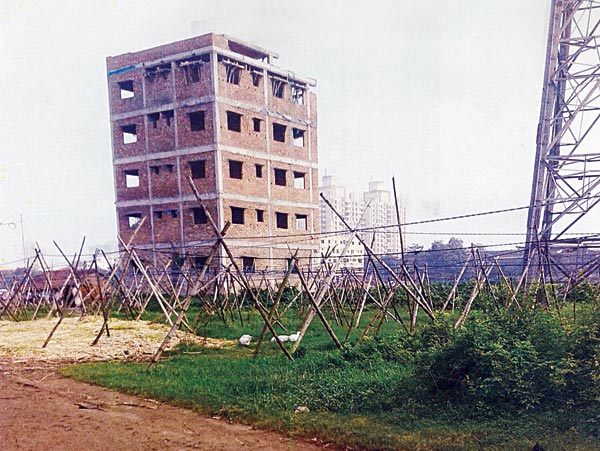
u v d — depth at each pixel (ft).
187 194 101.09
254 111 106.73
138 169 107.24
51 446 20.77
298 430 21.72
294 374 30.17
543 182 50.34
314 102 124.88
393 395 24.89
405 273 42.52
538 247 43.57
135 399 27.37
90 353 42.19
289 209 115.14
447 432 20.61
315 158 124.36
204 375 31.35
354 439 20.38
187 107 100.83
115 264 60.90
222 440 21.08
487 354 23.24
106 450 20.27
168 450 20.15
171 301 63.57
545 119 50.39
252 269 99.96
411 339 34.45
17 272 97.19
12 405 26.66
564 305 42.22
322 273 72.02
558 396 22.04
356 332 48.62
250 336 46.98
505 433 20.24
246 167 104.37
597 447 18.56
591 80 48.83
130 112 107.55
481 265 49.55
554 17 48.75
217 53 98.53
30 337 52.49
